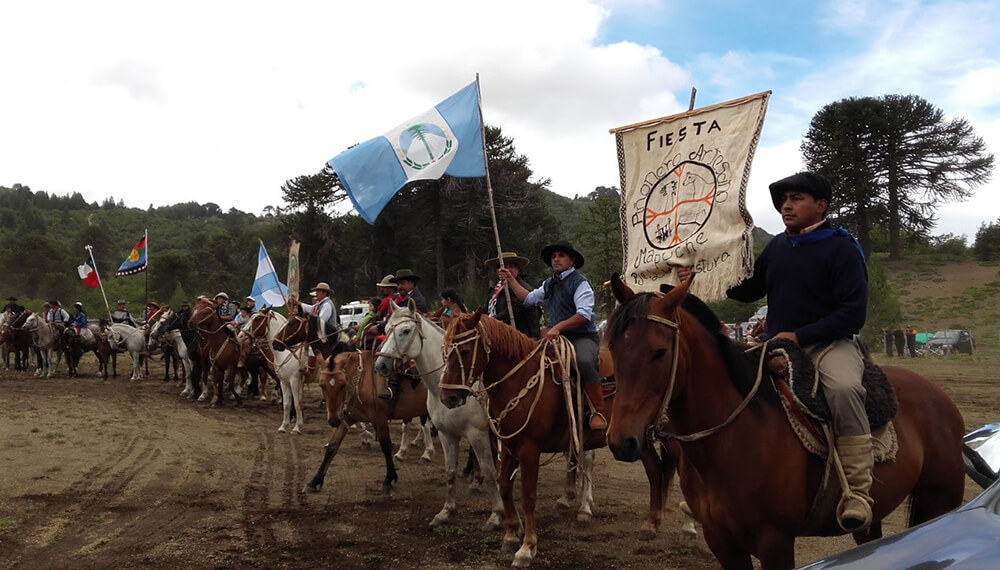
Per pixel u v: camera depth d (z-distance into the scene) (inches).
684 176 198.7
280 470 385.1
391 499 324.8
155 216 6190.9
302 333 475.2
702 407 143.7
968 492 319.3
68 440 452.4
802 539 261.1
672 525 279.0
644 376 135.3
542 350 247.4
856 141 1950.1
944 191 1886.1
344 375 337.4
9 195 6727.4
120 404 652.7
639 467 396.5
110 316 990.4
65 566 228.1
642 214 207.9
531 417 237.8
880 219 1902.1
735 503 142.0
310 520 286.5
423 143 322.7
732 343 150.3
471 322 237.5
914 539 92.3
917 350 1380.4
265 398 701.9
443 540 261.0
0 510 289.9
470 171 313.9
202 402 682.8
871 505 140.3
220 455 421.4
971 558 80.3
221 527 273.9
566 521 284.2
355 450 452.1
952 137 1881.2
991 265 2218.3
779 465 140.8
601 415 248.7
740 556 148.6
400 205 1512.1
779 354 148.0
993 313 1758.1
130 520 281.1
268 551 245.9
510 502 247.4
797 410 144.5
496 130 1451.8
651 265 200.5
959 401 618.8
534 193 1563.7
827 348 149.3
